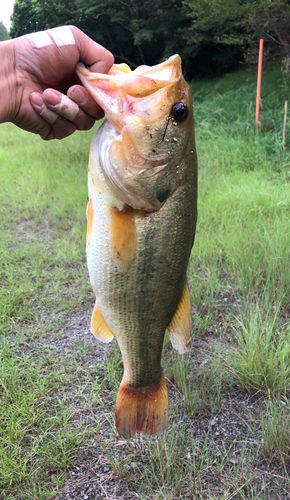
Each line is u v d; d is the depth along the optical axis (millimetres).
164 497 497
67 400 640
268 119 1941
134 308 431
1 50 393
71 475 541
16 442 567
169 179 398
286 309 808
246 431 590
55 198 1511
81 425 602
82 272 1009
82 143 2178
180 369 661
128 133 382
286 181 1342
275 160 1562
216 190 1306
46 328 806
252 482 520
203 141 1863
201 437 584
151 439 582
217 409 623
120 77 384
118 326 442
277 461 545
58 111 386
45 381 664
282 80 2518
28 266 1029
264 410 617
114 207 403
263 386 645
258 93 1828
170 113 389
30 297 913
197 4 3027
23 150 2264
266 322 716
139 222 403
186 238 421
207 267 925
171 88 388
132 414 475
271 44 2656
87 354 731
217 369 675
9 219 1376
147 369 466
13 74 400
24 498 514
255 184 1299
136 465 548
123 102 381
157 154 390
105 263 418
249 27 2588
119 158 386
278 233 986
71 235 1195
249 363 648
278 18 2271
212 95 3127
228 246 983
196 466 544
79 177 1671
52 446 565
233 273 905
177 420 611
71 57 398
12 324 820
